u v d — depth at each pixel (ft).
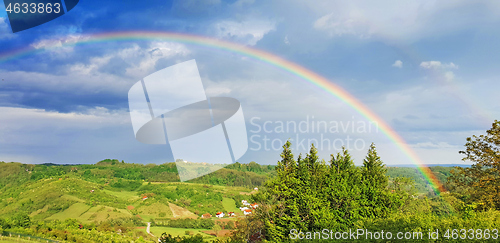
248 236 81.15
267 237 78.13
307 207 70.49
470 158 74.79
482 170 73.36
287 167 83.87
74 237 232.53
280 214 76.38
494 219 49.67
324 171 81.15
